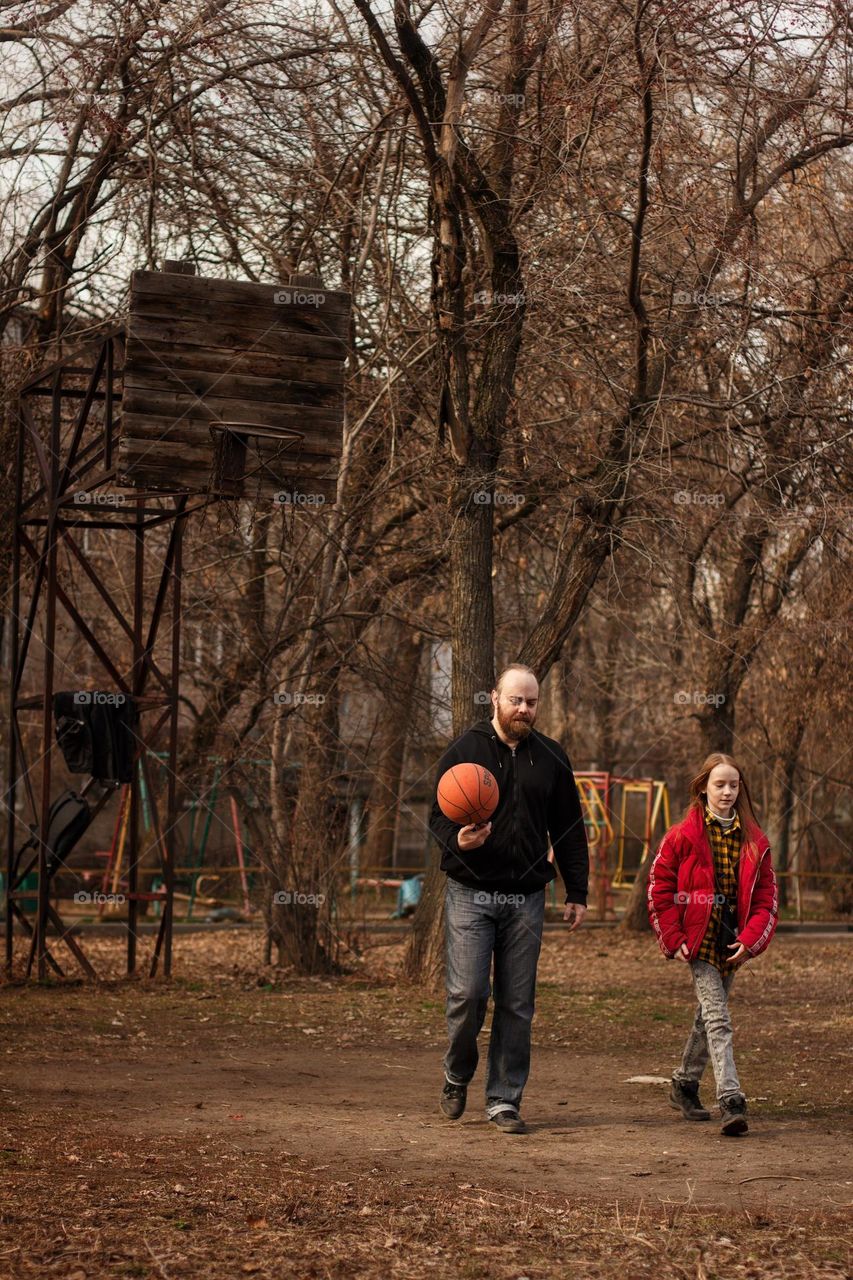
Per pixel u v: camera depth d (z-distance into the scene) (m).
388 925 22.72
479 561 14.68
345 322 13.64
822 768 28.27
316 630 16.11
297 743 16.78
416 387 16.52
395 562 17.97
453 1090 7.58
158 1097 8.17
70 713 14.45
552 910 27.19
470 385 15.92
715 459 16.92
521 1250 4.88
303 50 16.80
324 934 16.11
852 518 15.54
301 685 16.28
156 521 15.25
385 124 16.64
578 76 13.84
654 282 15.40
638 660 29.81
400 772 18.97
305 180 17.59
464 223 15.79
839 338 14.94
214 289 13.28
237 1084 8.83
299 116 17.23
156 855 27.14
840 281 15.38
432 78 14.12
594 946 21.58
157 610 15.16
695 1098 7.73
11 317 19.11
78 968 16.09
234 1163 6.16
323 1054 10.46
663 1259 4.77
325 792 16.16
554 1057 10.39
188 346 13.21
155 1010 12.74
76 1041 10.63
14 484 16.47
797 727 25.45
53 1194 5.47
